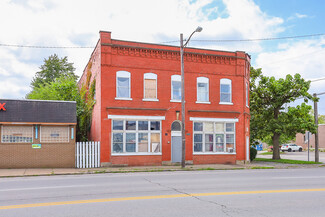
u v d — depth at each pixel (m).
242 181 14.12
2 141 19.69
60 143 20.70
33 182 13.78
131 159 22.28
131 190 11.42
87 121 27.38
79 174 17.89
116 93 22.23
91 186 12.41
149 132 22.94
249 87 29.44
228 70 25.44
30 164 20.09
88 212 8.03
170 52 23.75
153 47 23.33
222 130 25.09
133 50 22.83
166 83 23.53
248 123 27.20
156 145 23.06
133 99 22.59
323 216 7.92
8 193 10.82
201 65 24.62
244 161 25.42
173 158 23.47
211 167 21.70
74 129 21.03
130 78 22.64
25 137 20.12
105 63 22.06
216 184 13.07
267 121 31.34
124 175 16.94
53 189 11.64
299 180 14.73
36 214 7.86
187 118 23.92
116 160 21.91
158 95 23.25
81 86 33.25
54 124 20.39
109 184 12.99
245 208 8.67
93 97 24.92
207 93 24.69
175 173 18.09
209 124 24.75
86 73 29.42
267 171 19.86
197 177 15.64
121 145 22.23
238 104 25.53
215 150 24.77
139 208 8.49
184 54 24.16
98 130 22.44
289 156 42.31
